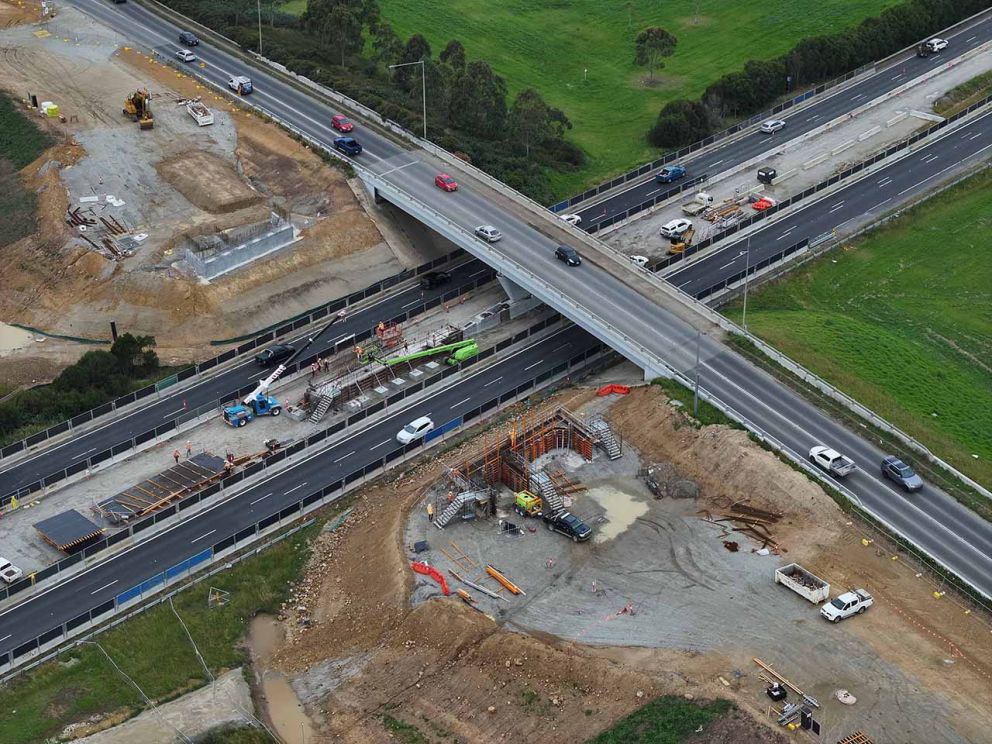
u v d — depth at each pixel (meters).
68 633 110.06
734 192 182.25
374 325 154.75
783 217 174.62
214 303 154.25
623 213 174.75
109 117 186.00
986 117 198.38
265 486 128.00
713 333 140.88
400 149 179.38
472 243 155.88
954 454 128.75
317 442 133.50
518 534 116.50
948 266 166.75
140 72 198.62
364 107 188.50
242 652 110.50
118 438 136.50
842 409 130.00
